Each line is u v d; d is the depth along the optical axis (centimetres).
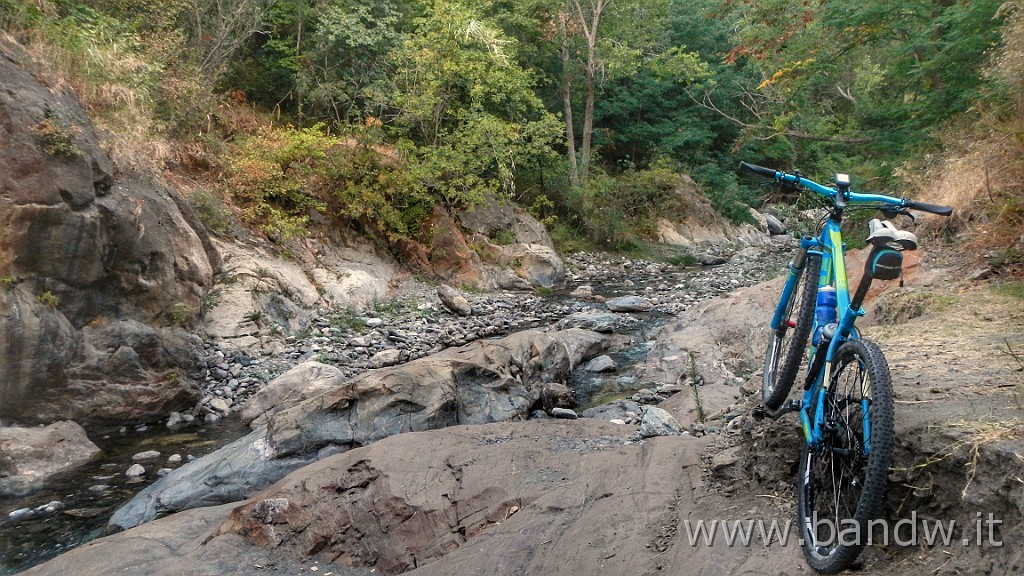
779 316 379
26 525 544
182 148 1271
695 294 1555
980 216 754
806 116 2675
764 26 1431
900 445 287
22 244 718
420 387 656
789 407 336
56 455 661
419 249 1593
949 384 347
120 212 823
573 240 2156
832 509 289
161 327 884
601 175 2456
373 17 1878
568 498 394
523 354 841
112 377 774
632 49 2478
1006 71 805
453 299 1364
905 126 1197
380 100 1675
